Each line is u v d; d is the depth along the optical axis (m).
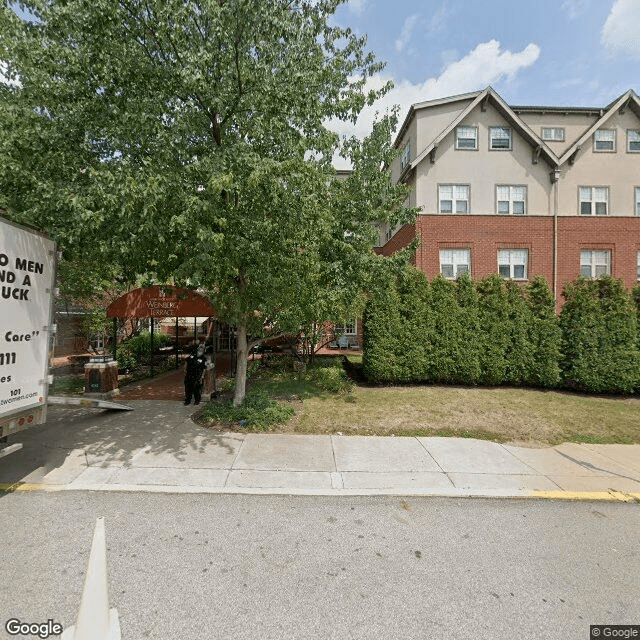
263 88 5.17
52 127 4.91
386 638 2.21
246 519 3.51
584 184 15.67
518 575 2.78
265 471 4.55
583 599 2.54
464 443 5.62
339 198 6.96
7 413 3.91
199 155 5.59
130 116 4.74
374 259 7.58
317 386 9.62
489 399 8.27
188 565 2.82
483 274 15.16
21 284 4.11
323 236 6.32
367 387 9.65
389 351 9.64
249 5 4.78
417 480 4.37
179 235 5.25
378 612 2.40
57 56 4.72
